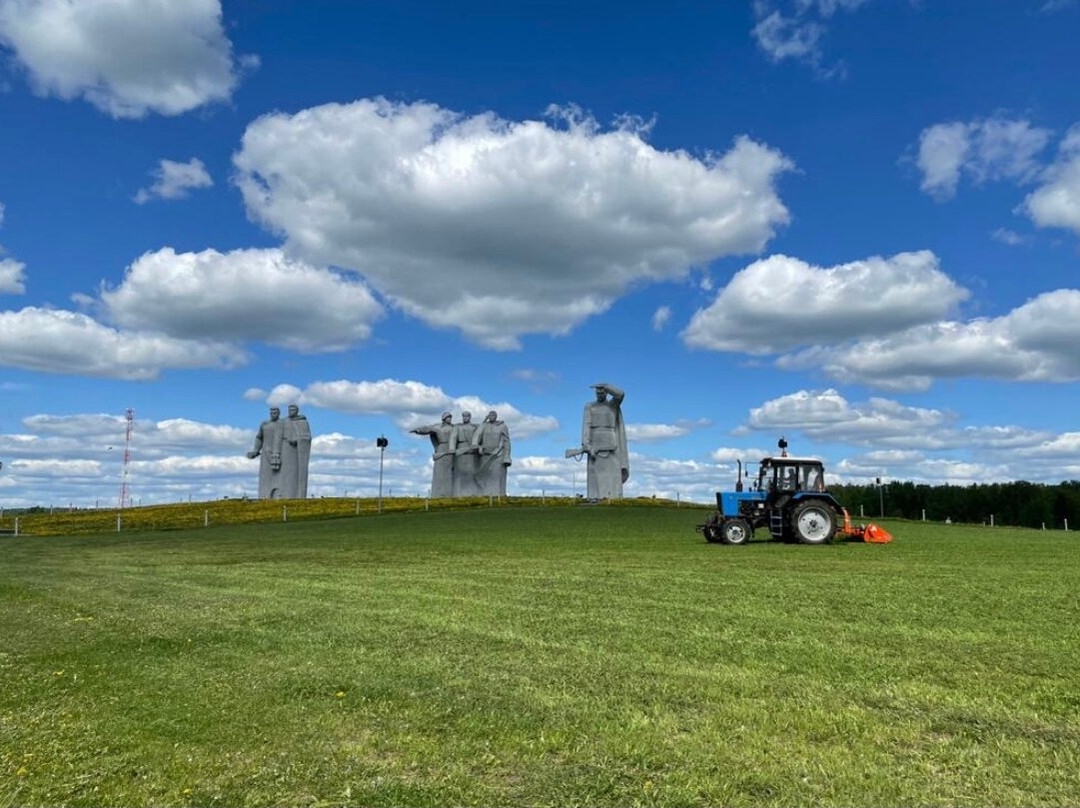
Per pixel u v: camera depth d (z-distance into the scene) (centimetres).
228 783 527
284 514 4572
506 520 3872
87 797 509
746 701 674
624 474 5578
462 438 6169
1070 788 496
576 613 1124
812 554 2041
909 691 697
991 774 517
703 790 497
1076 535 3009
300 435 6081
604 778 519
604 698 689
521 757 559
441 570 1767
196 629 1051
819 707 655
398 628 1032
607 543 2512
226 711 680
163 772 546
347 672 798
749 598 1239
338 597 1344
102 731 633
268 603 1284
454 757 562
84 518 4778
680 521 3738
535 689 723
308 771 543
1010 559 1864
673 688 717
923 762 539
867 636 929
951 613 1076
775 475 2555
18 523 4497
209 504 5581
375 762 559
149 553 2561
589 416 5488
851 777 514
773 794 492
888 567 1688
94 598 1400
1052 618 1033
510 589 1409
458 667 810
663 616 1086
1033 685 713
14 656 908
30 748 596
